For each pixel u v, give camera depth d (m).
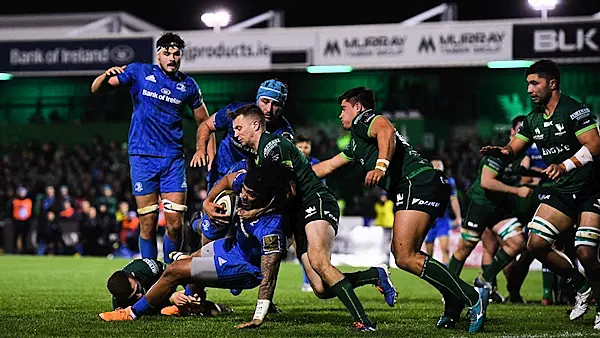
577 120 19.95
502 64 62.19
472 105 82.19
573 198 20.62
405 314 23.14
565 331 19.09
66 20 81.50
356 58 63.62
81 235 65.12
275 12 68.12
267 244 17.88
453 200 41.62
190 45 65.81
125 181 70.56
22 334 17.30
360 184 71.94
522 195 27.30
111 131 84.44
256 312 18.19
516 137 21.42
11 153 78.88
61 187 70.38
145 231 24.66
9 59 68.25
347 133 76.75
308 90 84.50
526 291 34.66
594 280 20.17
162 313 20.92
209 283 18.78
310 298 28.94
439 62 62.19
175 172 24.45
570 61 59.59
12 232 67.81
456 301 19.39
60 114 89.00
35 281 35.91
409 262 18.50
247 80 84.19
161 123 24.17
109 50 66.75
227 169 22.80
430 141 76.56
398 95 82.12
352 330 18.17
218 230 20.89
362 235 57.62
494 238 30.23
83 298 27.39
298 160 18.06
